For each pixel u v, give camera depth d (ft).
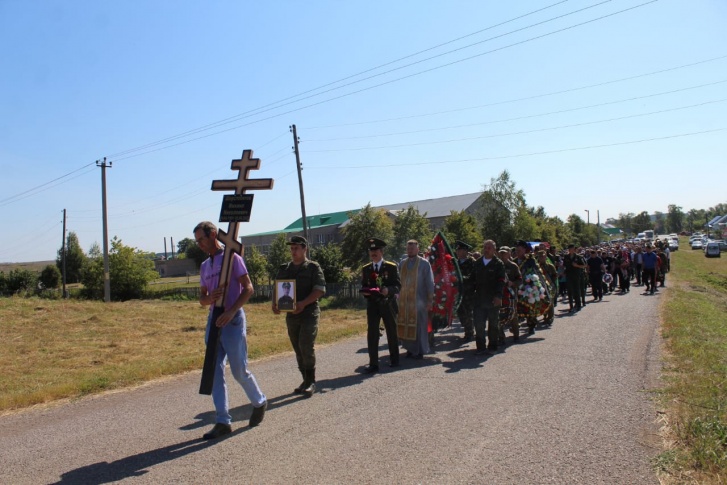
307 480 13.34
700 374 22.27
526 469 13.62
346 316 63.41
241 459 14.92
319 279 22.33
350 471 13.82
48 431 18.40
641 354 27.53
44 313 64.13
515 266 33.55
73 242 233.55
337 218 287.89
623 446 15.01
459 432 16.58
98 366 32.68
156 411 20.57
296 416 18.93
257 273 147.23
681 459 13.76
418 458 14.57
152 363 31.22
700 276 116.26
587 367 25.14
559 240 184.75
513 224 140.67
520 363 26.91
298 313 22.40
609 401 19.44
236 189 17.74
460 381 23.45
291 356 32.17
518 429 16.70
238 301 16.92
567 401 19.62
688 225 559.79
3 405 21.66
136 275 134.82
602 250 72.02
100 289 134.72
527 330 38.65
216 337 16.99
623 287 71.56
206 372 16.89
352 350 33.86
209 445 16.21
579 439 15.66
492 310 30.42
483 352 30.30
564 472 13.38
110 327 54.49
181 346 41.29
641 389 20.88
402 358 30.50
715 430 15.20
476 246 115.44
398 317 30.91
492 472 13.51
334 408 19.80
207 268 17.69
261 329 51.21
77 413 20.74
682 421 16.26
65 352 38.88
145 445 16.52
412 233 112.27
